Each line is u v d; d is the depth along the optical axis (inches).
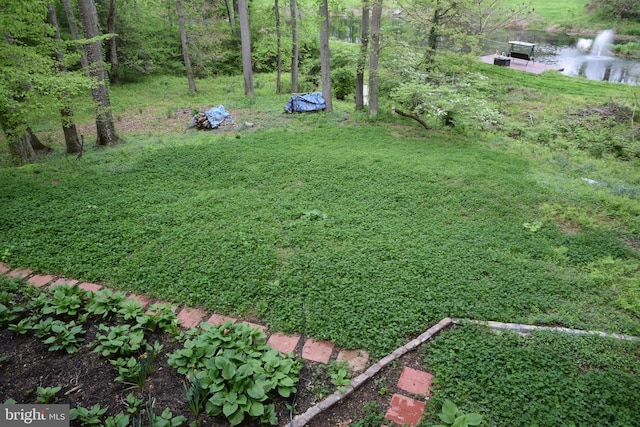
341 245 230.7
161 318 168.1
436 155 397.4
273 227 250.2
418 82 518.3
